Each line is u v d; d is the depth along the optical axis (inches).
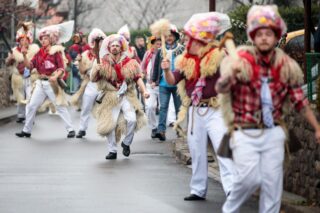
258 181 385.7
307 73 562.6
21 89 1119.0
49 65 922.1
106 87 729.6
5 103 1346.0
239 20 1130.0
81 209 505.0
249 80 380.5
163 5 2728.8
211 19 510.9
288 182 547.5
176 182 610.5
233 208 393.7
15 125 1088.2
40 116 1245.7
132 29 2655.0
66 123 934.4
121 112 739.4
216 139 510.6
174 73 523.2
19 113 1123.3
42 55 924.6
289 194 533.3
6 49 1504.7
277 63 382.3
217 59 507.2
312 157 508.1
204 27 509.0
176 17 2721.5
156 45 877.8
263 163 386.3
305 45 711.7
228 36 379.6
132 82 733.9
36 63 927.7
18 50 1106.1
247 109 383.6
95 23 2778.1
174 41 863.1
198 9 2687.0
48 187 585.3
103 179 623.2
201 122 519.2
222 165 506.3
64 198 542.0
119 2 2778.1
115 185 595.5
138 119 745.6
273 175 386.0
